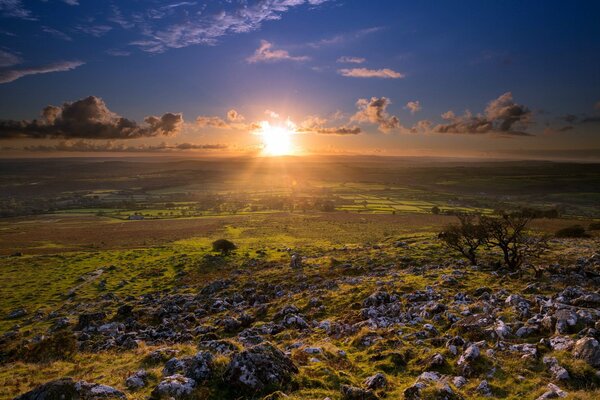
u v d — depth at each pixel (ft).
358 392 46.34
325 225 538.47
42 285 235.40
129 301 182.19
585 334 56.80
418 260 190.60
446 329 75.82
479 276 128.36
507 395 46.19
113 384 53.62
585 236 260.83
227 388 48.21
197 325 118.21
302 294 136.36
